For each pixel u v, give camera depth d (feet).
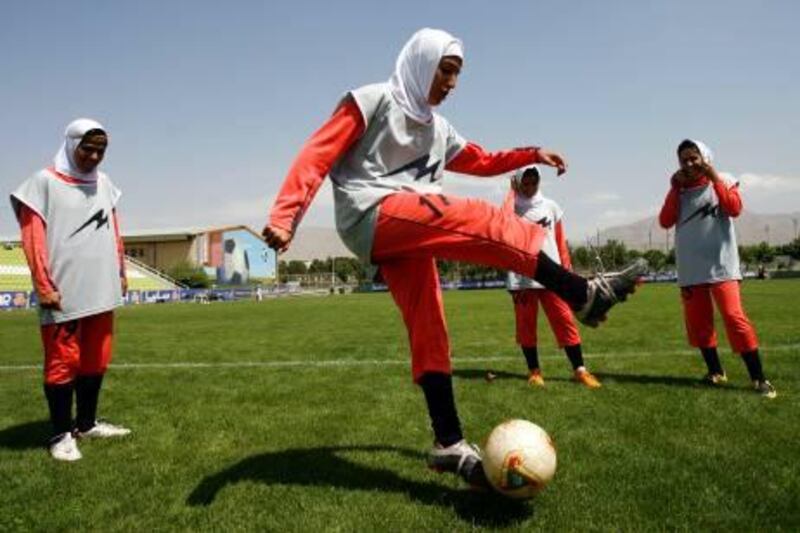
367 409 20.10
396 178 12.10
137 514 11.46
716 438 15.35
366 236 11.46
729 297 21.57
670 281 230.27
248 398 22.56
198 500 11.91
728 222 22.04
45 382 15.76
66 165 16.69
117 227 17.87
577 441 15.38
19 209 16.24
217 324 66.54
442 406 12.07
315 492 12.10
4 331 62.44
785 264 297.94
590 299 10.89
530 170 24.89
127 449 16.01
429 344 12.09
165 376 28.37
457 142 13.69
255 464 14.07
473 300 111.75
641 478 12.52
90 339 17.21
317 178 11.19
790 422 16.84
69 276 16.20
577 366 24.16
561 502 11.28
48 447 16.22
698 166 21.80
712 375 23.24
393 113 11.82
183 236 272.92
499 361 30.99
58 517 11.42
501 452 10.69
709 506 10.96
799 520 10.31
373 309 92.99
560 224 25.99
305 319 72.02
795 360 27.61
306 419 18.80
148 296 178.40
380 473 13.23
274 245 10.72
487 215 11.09
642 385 22.89
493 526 10.33
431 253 11.35
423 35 11.99
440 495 11.76
